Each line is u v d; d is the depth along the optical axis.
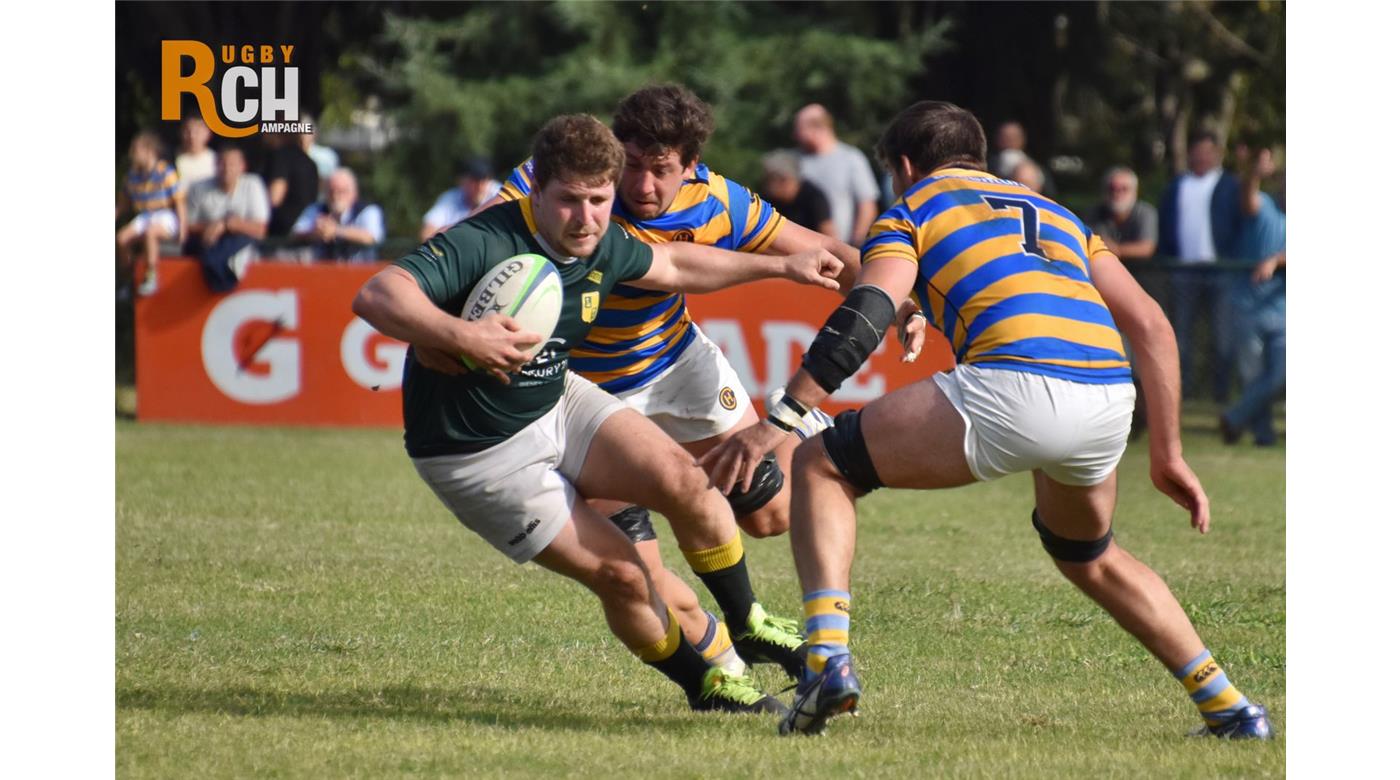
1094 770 14.45
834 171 46.12
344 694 18.25
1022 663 20.53
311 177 51.53
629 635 17.05
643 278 16.89
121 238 50.78
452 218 49.16
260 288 47.47
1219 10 81.31
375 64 74.38
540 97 67.69
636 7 69.12
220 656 20.19
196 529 30.38
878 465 15.42
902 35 72.12
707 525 17.70
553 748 15.27
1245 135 83.88
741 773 14.24
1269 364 46.03
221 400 47.75
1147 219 48.03
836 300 44.41
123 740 15.52
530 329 15.37
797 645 19.23
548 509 16.17
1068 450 14.97
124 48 67.25
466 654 20.62
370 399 47.53
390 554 28.19
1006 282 15.20
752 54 68.44
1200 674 16.16
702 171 19.11
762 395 44.59
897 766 14.52
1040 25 72.44
